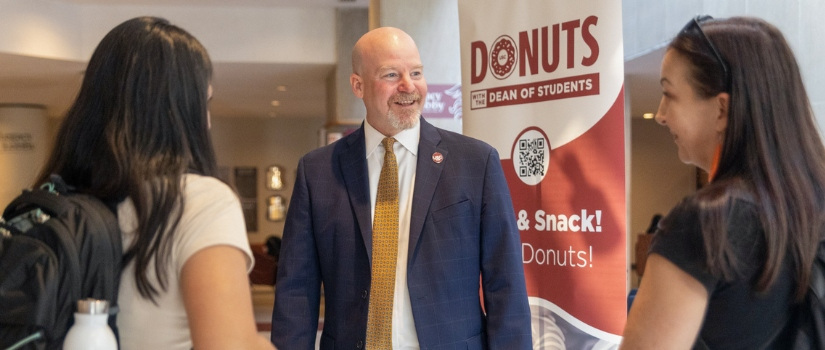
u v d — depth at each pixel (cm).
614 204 277
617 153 277
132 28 148
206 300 129
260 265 1234
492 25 311
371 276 244
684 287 135
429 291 239
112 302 134
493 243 247
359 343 242
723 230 131
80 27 1002
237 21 1042
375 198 253
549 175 293
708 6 665
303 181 260
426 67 834
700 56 144
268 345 136
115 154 140
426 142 253
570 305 288
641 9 817
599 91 278
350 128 1047
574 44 284
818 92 510
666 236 138
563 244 290
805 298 135
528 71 299
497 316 242
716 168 143
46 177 149
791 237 133
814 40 512
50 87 1238
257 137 1942
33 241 130
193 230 134
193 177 142
